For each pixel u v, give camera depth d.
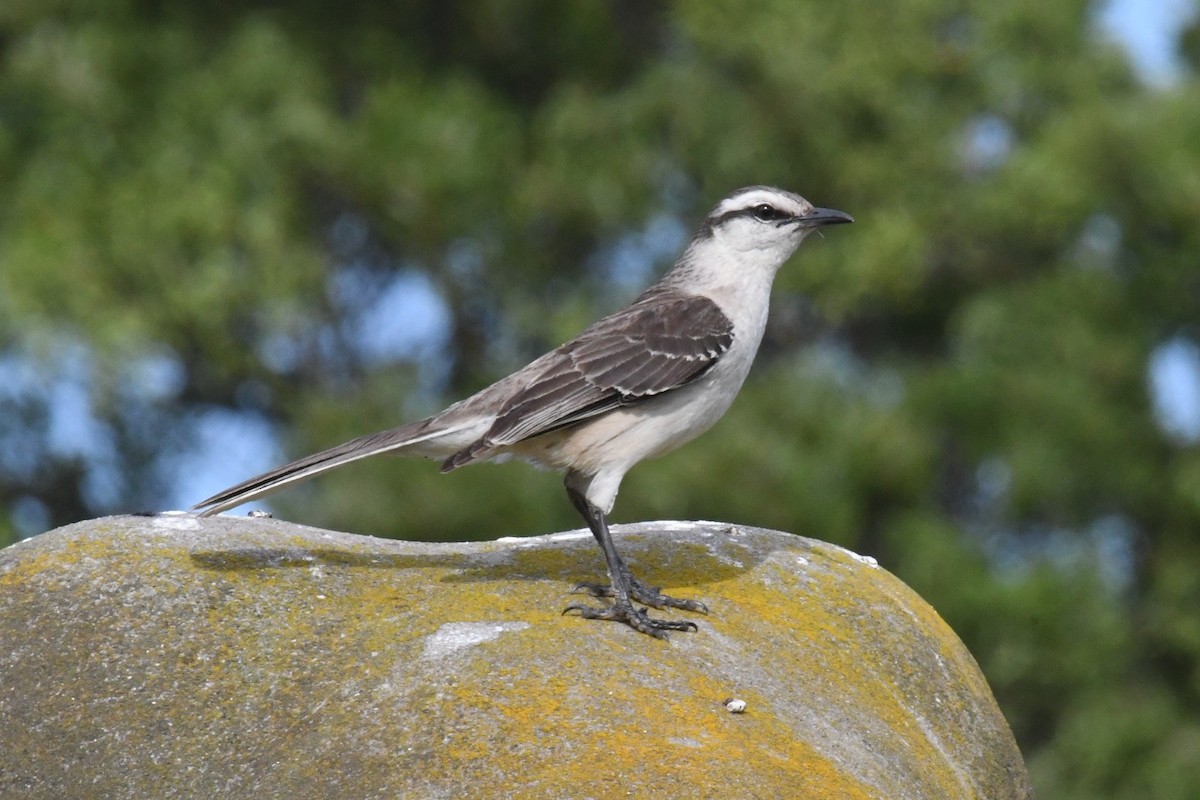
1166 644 18.22
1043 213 17.86
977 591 16.56
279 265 17.14
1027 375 17.66
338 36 19.14
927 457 17.14
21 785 6.28
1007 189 18.02
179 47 18.30
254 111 17.81
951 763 7.08
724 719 6.42
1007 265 19.19
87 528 7.46
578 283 19.20
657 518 15.81
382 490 16.20
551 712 6.28
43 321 16.34
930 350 20.44
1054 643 16.67
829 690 7.01
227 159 17.30
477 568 7.62
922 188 18.39
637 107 18.47
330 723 6.32
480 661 6.58
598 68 20.06
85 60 17.66
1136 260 18.55
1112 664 16.89
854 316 19.73
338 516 16.22
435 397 18.42
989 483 18.41
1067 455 17.50
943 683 7.55
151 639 6.78
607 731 6.20
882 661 7.46
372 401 17.66
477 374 18.61
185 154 17.41
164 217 16.78
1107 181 18.00
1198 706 17.98
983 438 17.73
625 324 8.07
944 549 16.69
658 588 7.62
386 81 18.75
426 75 19.38
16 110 17.97
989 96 19.02
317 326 18.67
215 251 16.91
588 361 7.89
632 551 8.05
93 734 6.41
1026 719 17.41
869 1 18.80
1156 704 17.27
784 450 16.45
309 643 6.76
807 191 18.41
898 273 17.72
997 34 18.92
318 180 18.20
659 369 7.94
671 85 18.30
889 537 17.28
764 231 8.51
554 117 18.59
